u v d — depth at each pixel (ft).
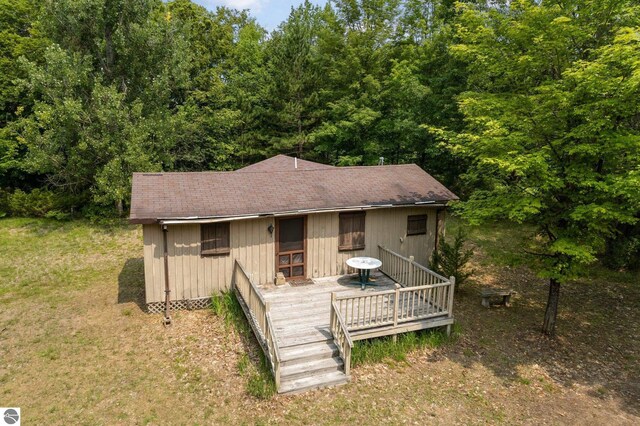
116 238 61.77
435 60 76.33
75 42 66.59
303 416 24.26
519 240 61.93
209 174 43.98
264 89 92.58
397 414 24.81
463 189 79.15
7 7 77.15
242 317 35.42
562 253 32.12
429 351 32.17
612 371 30.66
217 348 31.32
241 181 43.45
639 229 50.26
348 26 95.35
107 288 43.86
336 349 28.89
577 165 30.83
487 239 62.85
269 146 91.09
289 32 86.43
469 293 44.29
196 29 91.45
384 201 43.09
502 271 51.13
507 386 28.32
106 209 72.49
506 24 33.73
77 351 31.24
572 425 24.63
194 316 36.76
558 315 39.58
